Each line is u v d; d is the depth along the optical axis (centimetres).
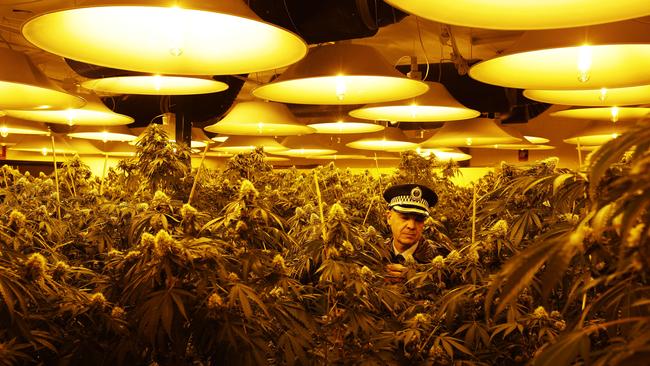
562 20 231
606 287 159
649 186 93
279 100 346
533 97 379
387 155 1101
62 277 241
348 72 305
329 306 243
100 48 265
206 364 232
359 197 520
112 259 256
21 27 232
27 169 1238
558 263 98
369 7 517
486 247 257
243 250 235
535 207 293
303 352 221
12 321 184
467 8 229
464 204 545
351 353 228
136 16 255
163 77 390
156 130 409
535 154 1372
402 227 385
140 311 200
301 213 399
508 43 929
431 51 984
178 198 407
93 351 213
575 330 108
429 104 416
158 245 207
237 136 701
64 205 431
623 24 254
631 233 102
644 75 303
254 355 207
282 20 527
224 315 207
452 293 228
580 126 1322
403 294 276
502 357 233
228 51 278
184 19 256
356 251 269
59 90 331
